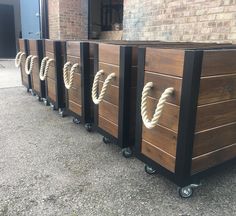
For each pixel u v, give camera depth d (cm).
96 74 190
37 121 261
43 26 614
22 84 406
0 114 280
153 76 146
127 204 139
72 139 219
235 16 222
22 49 365
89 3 589
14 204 138
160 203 141
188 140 133
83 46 211
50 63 272
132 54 169
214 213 134
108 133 198
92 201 141
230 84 140
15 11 925
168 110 140
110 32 557
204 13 247
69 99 251
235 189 153
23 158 186
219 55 130
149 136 157
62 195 146
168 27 287
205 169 147
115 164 179
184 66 126
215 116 140
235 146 158
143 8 317
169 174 147
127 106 177
